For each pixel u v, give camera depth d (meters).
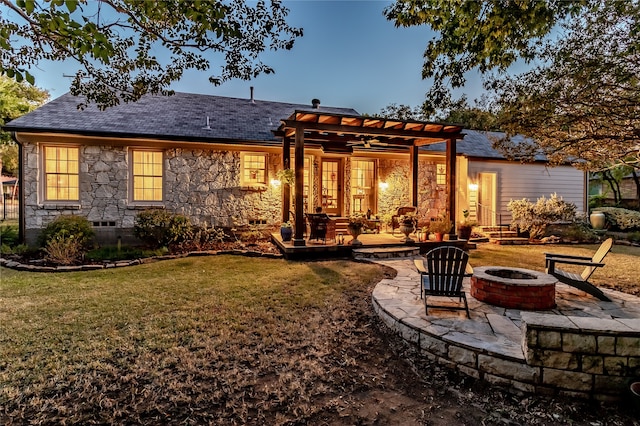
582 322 3.02
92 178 9.78
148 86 5.54
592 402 2.91
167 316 4.66
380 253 8.62
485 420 2.73
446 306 4.52
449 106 5.28
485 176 13.70
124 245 9.84
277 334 4.16
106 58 3.21
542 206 12.01
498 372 3.16
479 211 13.62
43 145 9.48
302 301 5.34
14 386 3.00
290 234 9.39
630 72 4.67
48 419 2.61
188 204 10.59
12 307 4.93
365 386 3.16
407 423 2.68
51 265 7.51
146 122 10.59
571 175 14.50
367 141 10.23
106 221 9.91
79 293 5.65
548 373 2.99
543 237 12.16
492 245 11.12
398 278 6.38
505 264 8.17
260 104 14.25
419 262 5.41
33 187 9.33
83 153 9.69
